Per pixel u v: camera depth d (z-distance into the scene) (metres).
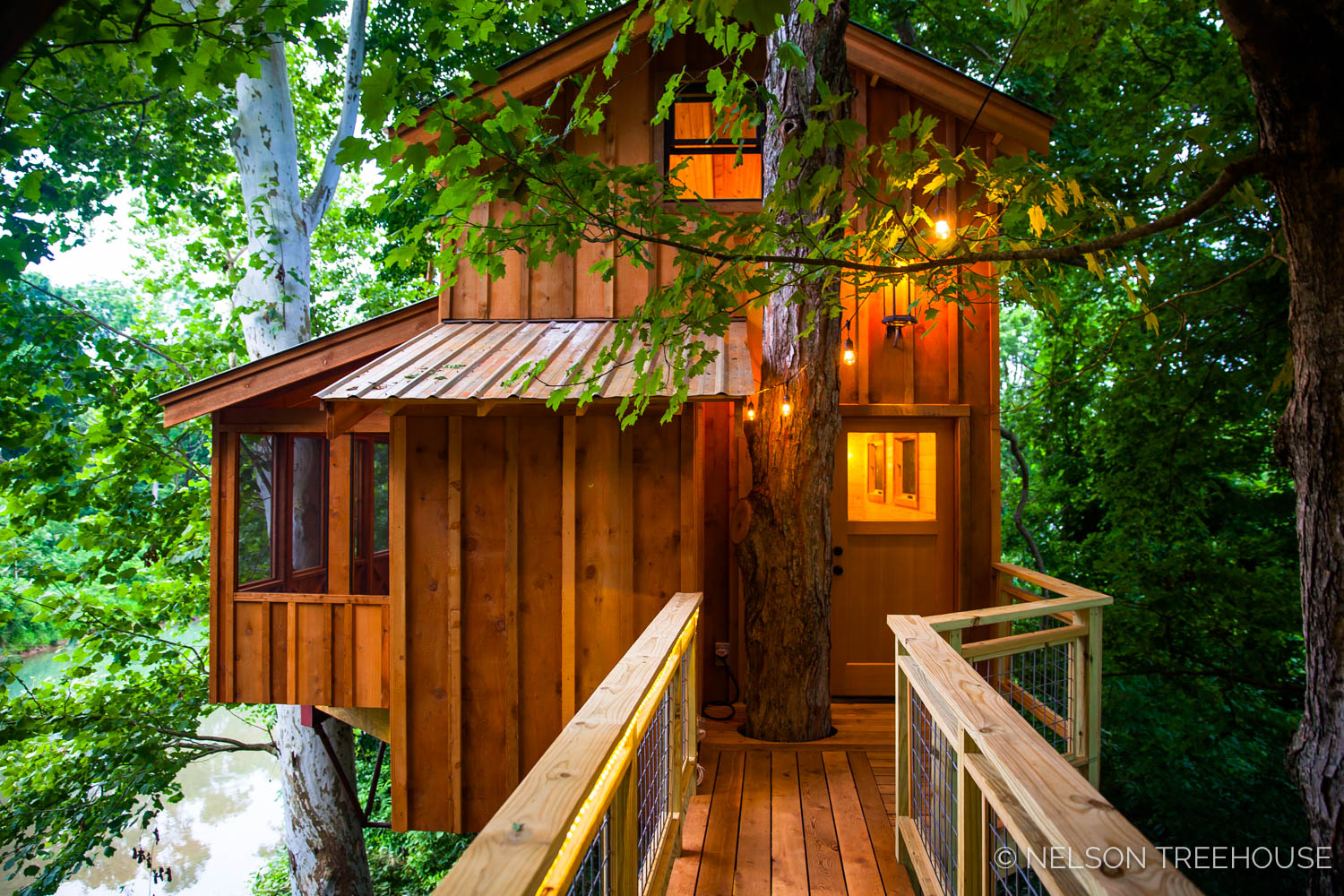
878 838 3.82
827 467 5.13
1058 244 2.99
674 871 3.49
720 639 6.24
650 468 5.11
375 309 13.43
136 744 8.50
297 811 7.84
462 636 5.15
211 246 11.87
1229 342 7.70
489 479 5.18
